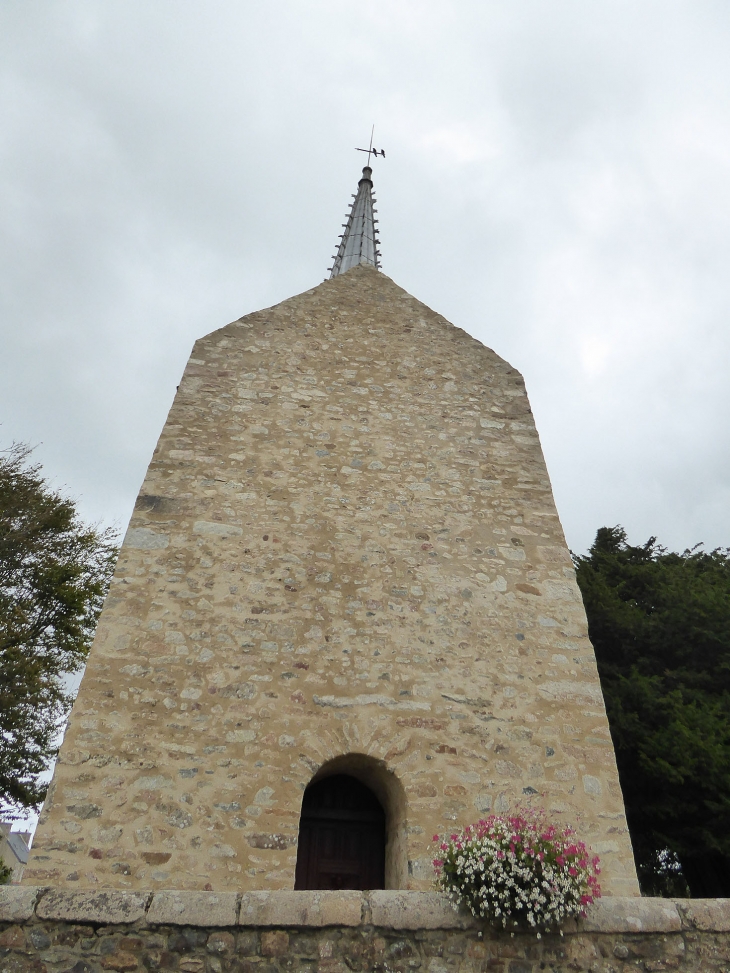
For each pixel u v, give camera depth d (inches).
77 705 216.7
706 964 136.8
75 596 649.6
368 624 254.4
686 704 475.5
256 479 288.0
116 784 205.5
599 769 233.1
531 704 244.7
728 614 522.0
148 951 126.0
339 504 287.6
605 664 531.8
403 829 216.7
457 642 255.9
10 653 584.4
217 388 318.0
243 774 213.9
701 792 406.9
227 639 239.9
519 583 277.6
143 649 232.4
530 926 137.9
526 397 352.8
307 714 229.5
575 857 145.8
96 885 188.7
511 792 224.4
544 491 312.2
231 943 128.4
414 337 370.3
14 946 124.0
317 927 132.0
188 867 195.9
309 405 321.7
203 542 263.0
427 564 276.1
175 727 218.4
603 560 653.9
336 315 371.6
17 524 638.5
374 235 737.6
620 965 135.6
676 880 470.6
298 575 261.9
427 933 134.9
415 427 325.4
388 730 231.0
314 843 239.6
